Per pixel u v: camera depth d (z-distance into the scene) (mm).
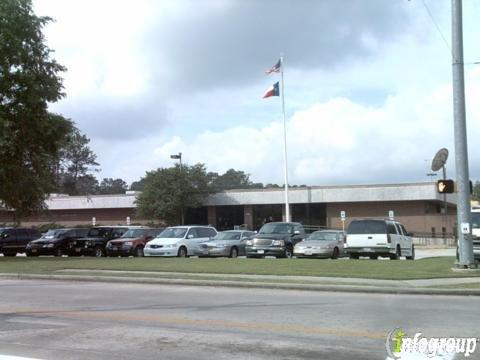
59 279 18359
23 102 28797
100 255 33625
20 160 29984
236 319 10086
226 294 13977
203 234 29969
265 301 12547
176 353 7512
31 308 11695
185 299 12984
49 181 32344
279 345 7922
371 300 12711
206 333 8812
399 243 25141
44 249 33000
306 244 25453
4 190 29875
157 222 61906
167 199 58719
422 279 15750
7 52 28000
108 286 16250
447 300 12703
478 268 17844
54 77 30141
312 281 15414
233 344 8016
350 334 8625
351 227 24703
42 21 29609
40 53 29531
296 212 59906
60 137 30750
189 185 59469
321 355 7328
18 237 36500
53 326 9508
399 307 11500
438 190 18500
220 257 26875
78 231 34500
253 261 21812
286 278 16203
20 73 28172
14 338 8531
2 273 19500
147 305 12008
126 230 34719
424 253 37719
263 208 61219
